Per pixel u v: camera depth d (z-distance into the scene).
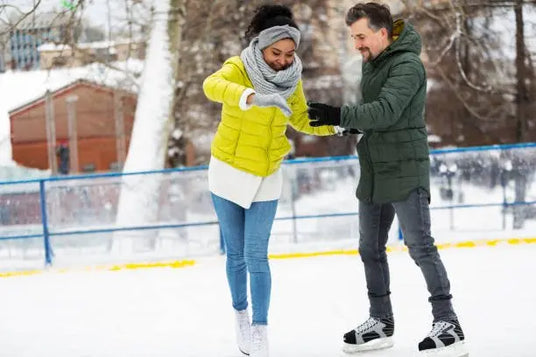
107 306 5.70
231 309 5.37
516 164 8.61
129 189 8.53
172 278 6.80
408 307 5.06
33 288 6.62
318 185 8.50
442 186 8.66
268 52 3.59
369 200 3.81
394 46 3.68
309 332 4.59
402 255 7.29
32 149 22.64
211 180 3.82
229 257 3.93
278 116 3.64
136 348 4.42
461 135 19.17
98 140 22.73
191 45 16.03
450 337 3.63
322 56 18.41
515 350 3.93
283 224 8.42
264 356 3.71
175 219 8.56
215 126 17.98
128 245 8.27
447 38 15.54
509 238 8.12
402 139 3.68
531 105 18.14
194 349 4.32
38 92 22.33
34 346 4.57
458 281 5.94
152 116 12.67
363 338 3.98
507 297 5.27
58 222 8.22
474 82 17.81
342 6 15.77
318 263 7.20
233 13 15.84
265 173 3.69
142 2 13.77
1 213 8.23
